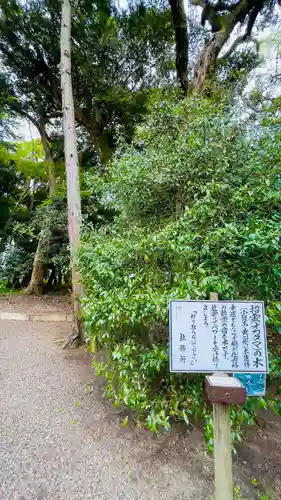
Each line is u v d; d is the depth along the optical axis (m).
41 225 6.00
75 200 3.36
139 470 1.44
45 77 6.00
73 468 1.44
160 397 1.64
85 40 5.27
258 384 1.32
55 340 3.55
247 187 1.61
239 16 4.50
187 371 1.12
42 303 5.89
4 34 5.23
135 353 1.65
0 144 6.59
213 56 4.20
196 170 1.94
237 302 1.18
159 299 1.38
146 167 2.16
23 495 1.27
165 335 1.77
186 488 1.34
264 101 3.35
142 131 2.62
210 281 1.35
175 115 2.42
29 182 7.67
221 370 1.12
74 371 2.63
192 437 1.70
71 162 3.44
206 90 3.57
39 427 1.77
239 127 2.00
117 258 1.74
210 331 1.16
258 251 1.46
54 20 5.09
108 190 2.54
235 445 1.64
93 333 1.88
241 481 1.39
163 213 2.34
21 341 3.50
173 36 5.29
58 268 6.80
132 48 5.51
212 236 1.42
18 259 6.82
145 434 1.72
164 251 1.62
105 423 1.83
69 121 3.51
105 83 5.82
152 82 5.88
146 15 5.10
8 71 5.86
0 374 2.53
